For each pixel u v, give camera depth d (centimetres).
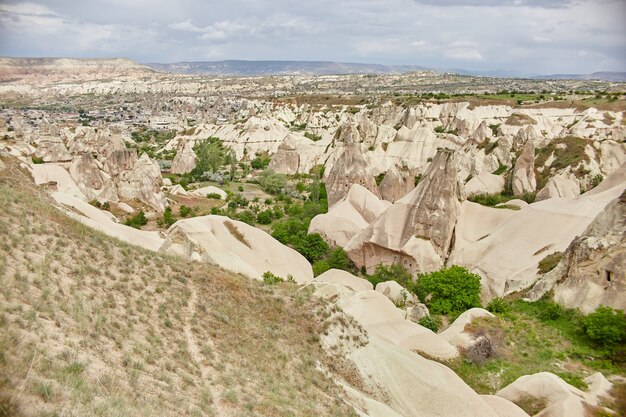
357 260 6066
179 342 2180
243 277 3228
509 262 4966
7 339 1482
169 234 4481
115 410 1407
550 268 4525
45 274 2058
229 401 1880
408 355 3059
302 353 2666
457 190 5809
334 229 6606
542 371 3331
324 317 3002
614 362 3366
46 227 2511
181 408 1656
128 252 2756
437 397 2773
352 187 7344
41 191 3931
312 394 2305
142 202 7981
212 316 2564
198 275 2906
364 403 2531
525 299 4284
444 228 5553
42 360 1478
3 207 2475
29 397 1288
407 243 5625
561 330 3753
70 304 1958
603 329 3469
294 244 6419
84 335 1803
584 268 3959
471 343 3566
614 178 5697
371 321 3531
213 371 2084
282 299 3052
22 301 1794
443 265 5525
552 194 7831
